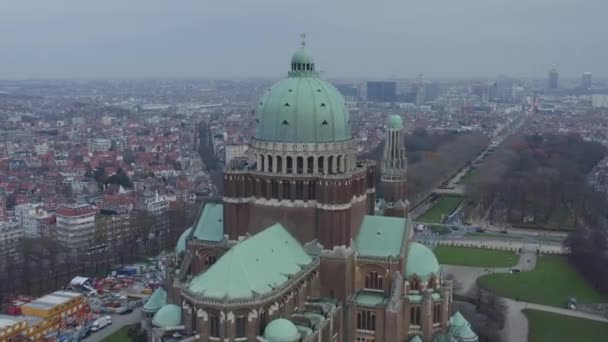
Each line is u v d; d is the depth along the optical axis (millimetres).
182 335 183500
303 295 199875
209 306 170625
